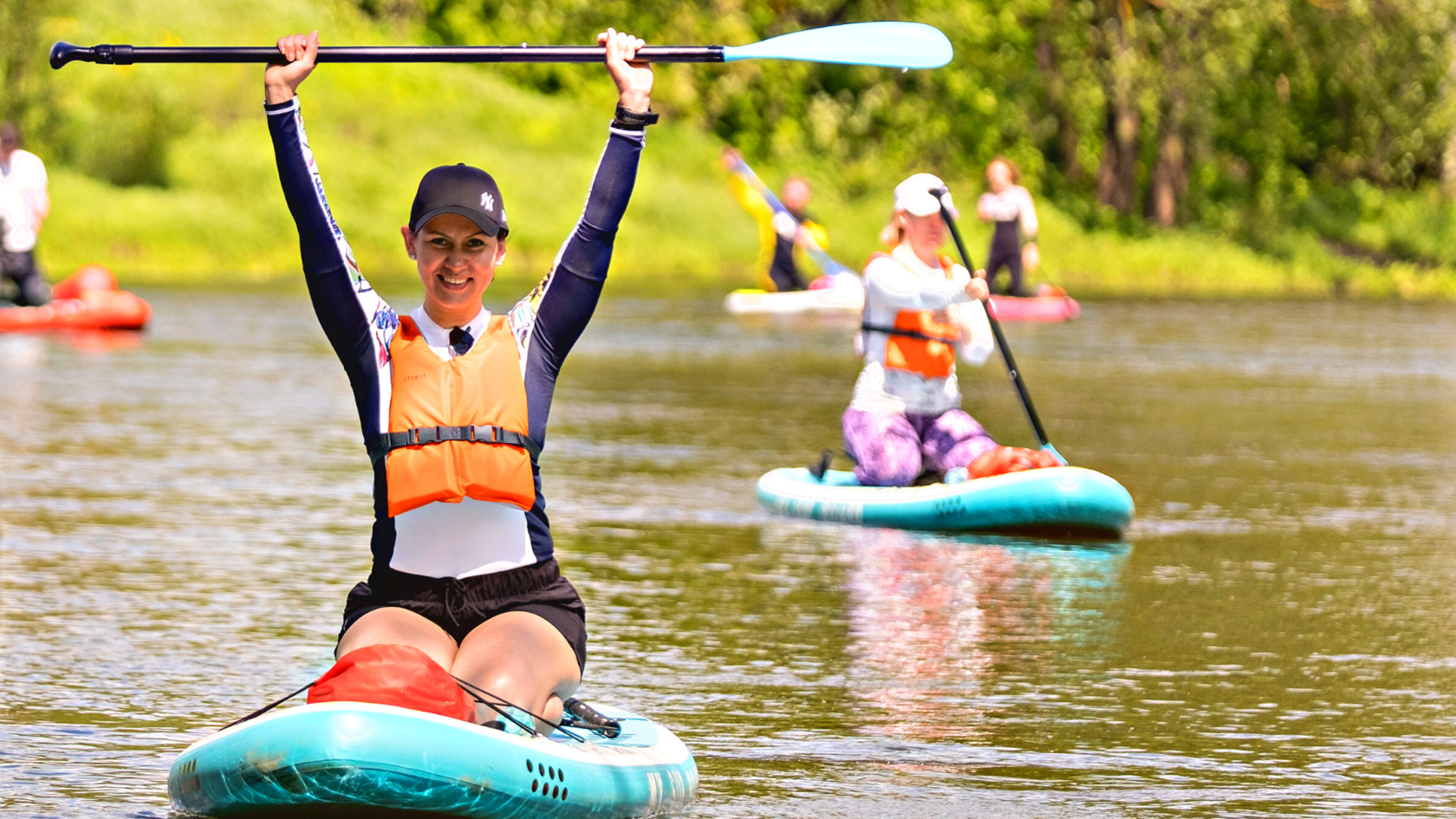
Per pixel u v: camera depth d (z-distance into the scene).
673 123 106.88
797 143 110.69
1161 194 114.94
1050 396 41.25
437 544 11.84
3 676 15.57
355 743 10.43
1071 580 20.80
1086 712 14.98
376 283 71.00
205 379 40.28
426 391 11.85
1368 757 13.71
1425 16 112.12
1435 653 17.27
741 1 112.88
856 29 13.66
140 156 86.06
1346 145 124.94
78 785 12.39
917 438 25.89
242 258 82.62
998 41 115.12
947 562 21.89
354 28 101.38
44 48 86.12
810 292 68.38
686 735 14.11
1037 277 100.31
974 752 13.73
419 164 92.50
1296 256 112.75
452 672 11.59
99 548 21.52
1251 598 19.83
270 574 20.17
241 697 15.01
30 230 51.41
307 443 30.89
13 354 44.66
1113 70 110.25
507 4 108.69
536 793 10.88
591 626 18.06
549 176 94.81
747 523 24.47
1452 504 26.66
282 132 12.00
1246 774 13.22
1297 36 112.69
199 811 11.12
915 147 113.94
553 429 33.69
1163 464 30.56
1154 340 58.69
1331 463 30.94
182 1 95.25
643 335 55.12
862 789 12.73
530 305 12.26
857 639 17.66
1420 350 55.94
